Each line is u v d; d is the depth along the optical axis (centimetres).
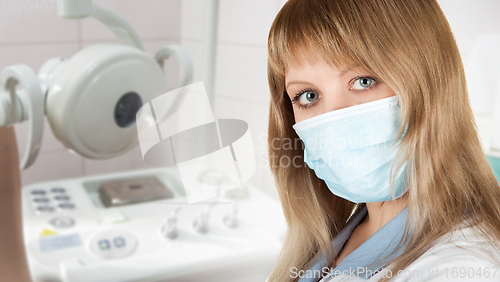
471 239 40
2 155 71
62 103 57
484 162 46
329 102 49
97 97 59
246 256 103
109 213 114
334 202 63
